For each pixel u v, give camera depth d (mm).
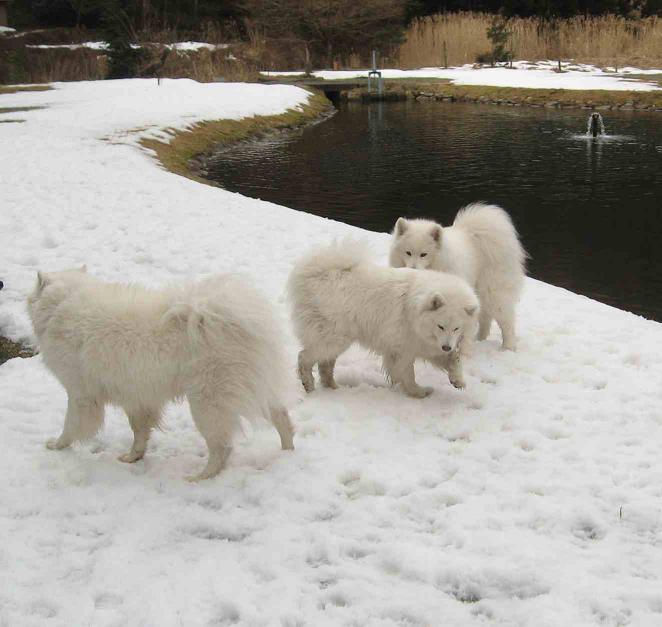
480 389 5465
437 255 6043
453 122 25500
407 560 3439
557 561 3432
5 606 3184
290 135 23141
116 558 3498
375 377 5723
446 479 4230
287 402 4418
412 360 5266
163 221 10516
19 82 31875
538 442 4613
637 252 11195
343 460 4414
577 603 3146
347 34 43125
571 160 18109
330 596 3260
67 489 4121
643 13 44812
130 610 3154
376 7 42031
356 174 17031
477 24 41844
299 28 42938
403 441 4672
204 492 4090
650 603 3141
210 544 3643
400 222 6320
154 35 38219
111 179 13086
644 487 4066
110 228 10062
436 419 4988
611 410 5020
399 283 5133
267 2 42594
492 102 30516
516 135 22281
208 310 3939
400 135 22906
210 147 19672
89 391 4254
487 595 3266
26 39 39094
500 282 6262
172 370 4047
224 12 45875
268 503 3973
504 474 4242
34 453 4523
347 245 5242
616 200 14180
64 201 11445
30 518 3846
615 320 6992
